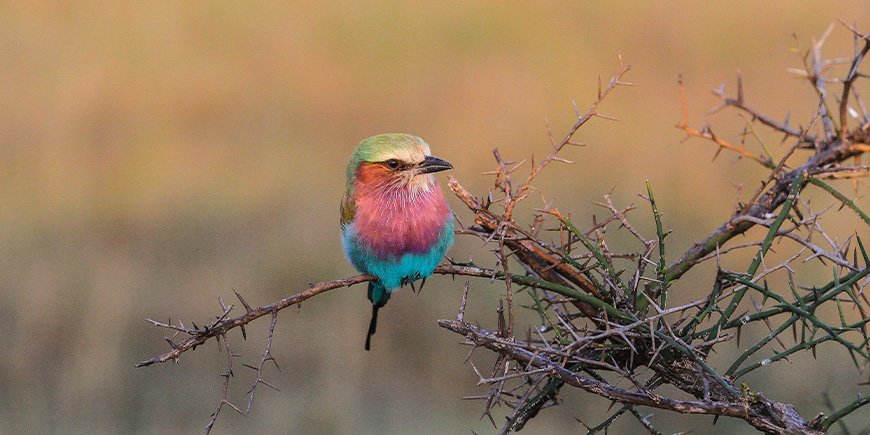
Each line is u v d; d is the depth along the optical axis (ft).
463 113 59.26
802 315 17.44
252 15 70.28
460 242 43.86
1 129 56.59
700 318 17.98
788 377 36.50
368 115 60.29
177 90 60.64
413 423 37.68
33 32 64.39
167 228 47.93
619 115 57.98
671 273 19.38
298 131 58.54
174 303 42.04
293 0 70.49
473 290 42.01
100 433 36.50
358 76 63.72
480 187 52.49
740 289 17.85
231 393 38.83
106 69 61.00
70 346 39.60
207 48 65.31
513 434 36.94
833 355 37.32
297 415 37.47
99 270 43.14
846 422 34.50
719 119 57.21
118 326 40.32
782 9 66.69
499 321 17.66
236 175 53.83
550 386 18.16
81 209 50.08
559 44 65.16
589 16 67.67
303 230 47.52
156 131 57.31
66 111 57.52
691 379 18.03
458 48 66.44
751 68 61.82
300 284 43.04
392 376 39.75
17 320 39.81
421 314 41.06
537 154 54.49
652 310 19.53
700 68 61.87
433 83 62.03
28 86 59.98
